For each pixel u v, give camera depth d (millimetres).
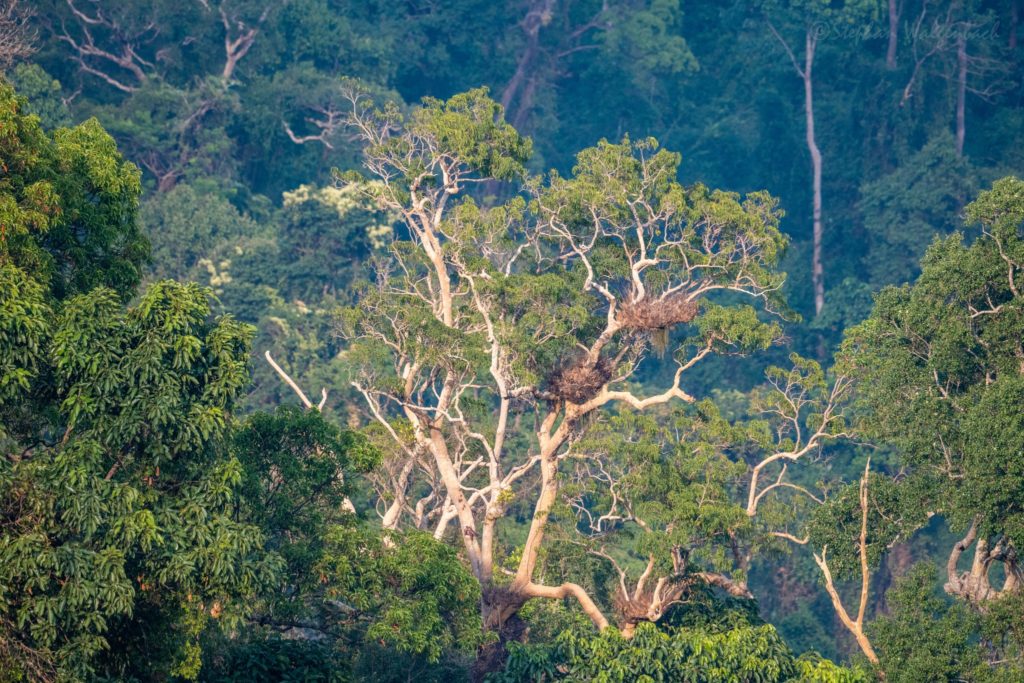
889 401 139625
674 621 141625
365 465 116625
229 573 88625
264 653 105000
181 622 93625
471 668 135500
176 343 89875
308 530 112312
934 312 137000
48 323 89812
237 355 93812
